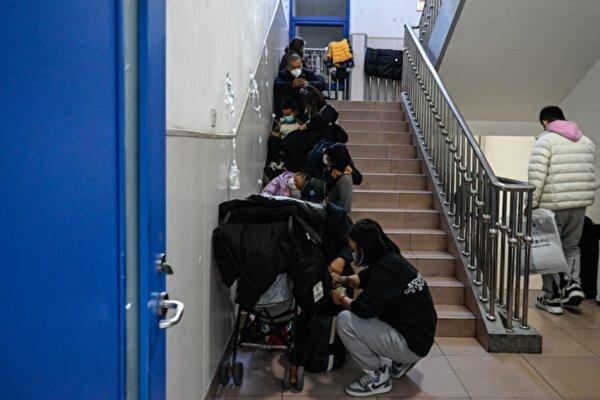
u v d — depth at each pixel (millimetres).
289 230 2490
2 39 921
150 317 1099
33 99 926
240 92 3334
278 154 5012
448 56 5289
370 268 2656
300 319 2879
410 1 8141
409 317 2602
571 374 2914
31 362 947
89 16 925
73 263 942
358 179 3893
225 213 2631
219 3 2590
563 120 4047
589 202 3990
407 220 4484
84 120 932
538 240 3611
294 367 2770
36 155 931
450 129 4328
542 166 3904
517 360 3096
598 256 4449
